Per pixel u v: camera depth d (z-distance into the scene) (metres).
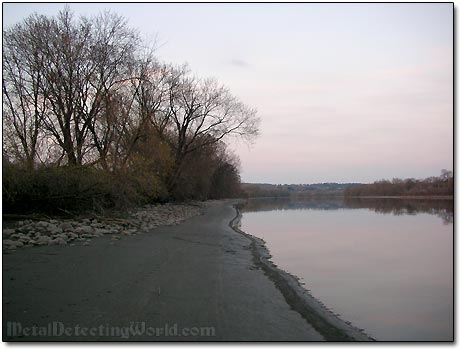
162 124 42.03
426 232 27.14
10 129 23.36
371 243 21.09
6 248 13.12
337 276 12.87
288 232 27.09
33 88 25.47
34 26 25.69
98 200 23.22
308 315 8.18
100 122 28.58
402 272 13.57
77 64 26.33
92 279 10.02
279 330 7.15
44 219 19.12
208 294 9.24
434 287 11.50
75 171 21.97
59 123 25.84
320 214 50.12
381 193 134.00
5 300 8.07
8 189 18.11
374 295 10.46
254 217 44.53
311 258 16.25
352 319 8.44
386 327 7.96
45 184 20.02
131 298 8.59
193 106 43.81
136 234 19.61
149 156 33.62
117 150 28.50
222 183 87.69
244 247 18.19
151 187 29.06
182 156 44.81
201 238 20.44
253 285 10.48
